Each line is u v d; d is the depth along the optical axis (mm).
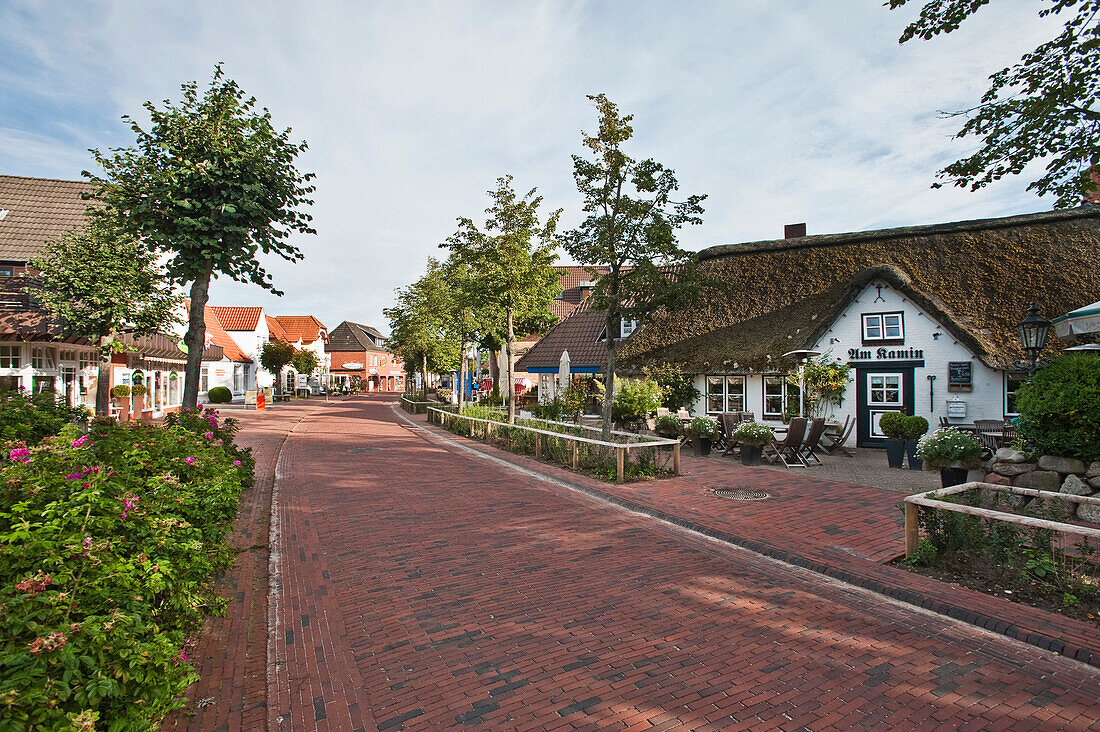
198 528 4785
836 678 3791
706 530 7215
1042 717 3377
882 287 15031
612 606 4965
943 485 8867
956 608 4750
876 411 15039
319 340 68312
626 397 16312
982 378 13797
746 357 16172
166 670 2648
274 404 40219
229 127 9305
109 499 3490
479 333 27156
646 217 11695
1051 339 13125
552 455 13062
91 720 2070
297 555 6359
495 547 6645
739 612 4836
